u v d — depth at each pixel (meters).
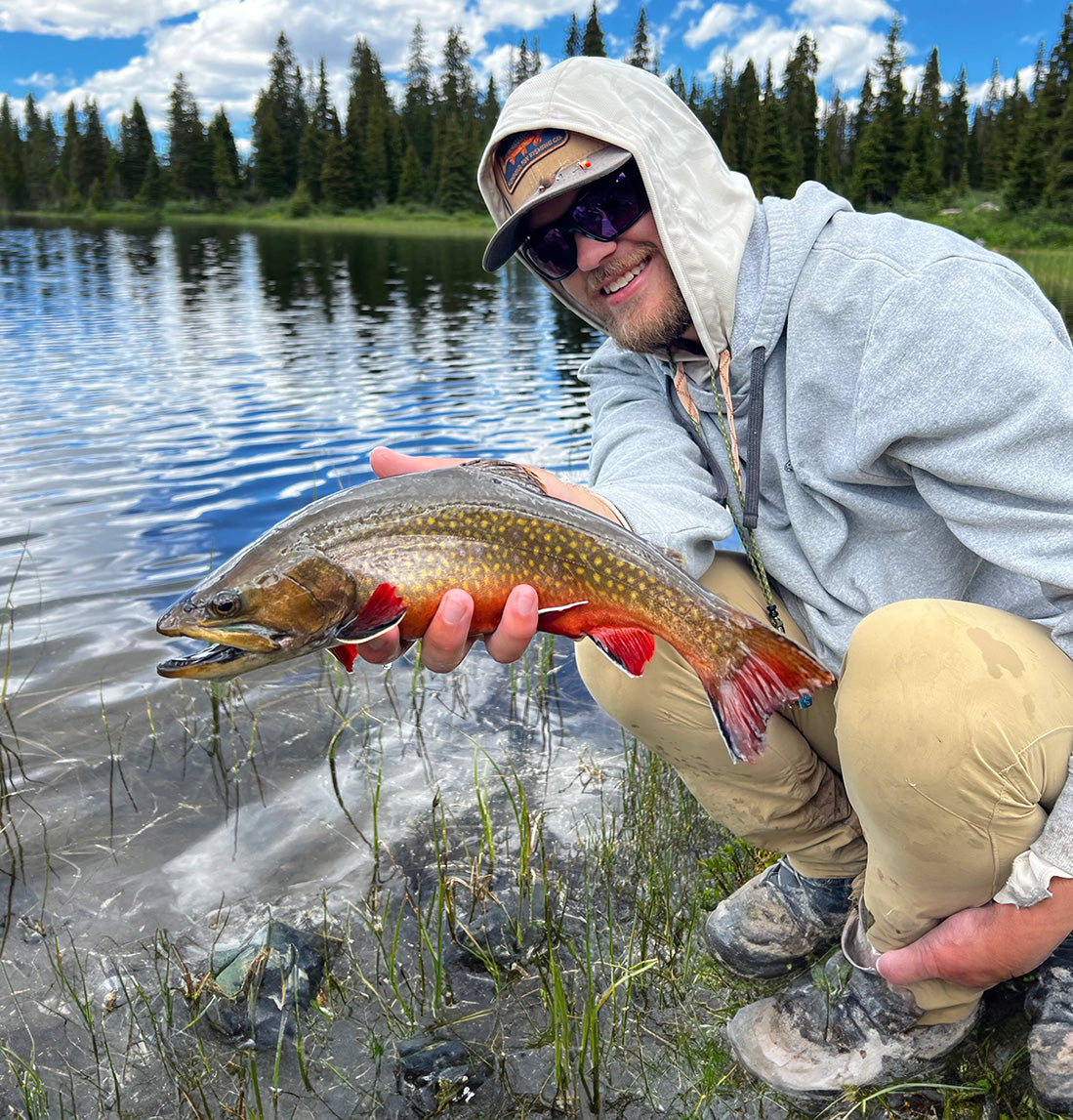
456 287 9.22
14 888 1.08
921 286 0.75
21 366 4.43
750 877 1.07
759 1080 0.83
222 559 2.02
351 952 0.99
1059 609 0.77
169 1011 0.89
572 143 0.88
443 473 0.71
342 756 1.34
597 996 0.93
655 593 0.70
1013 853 0.70
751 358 0.86
